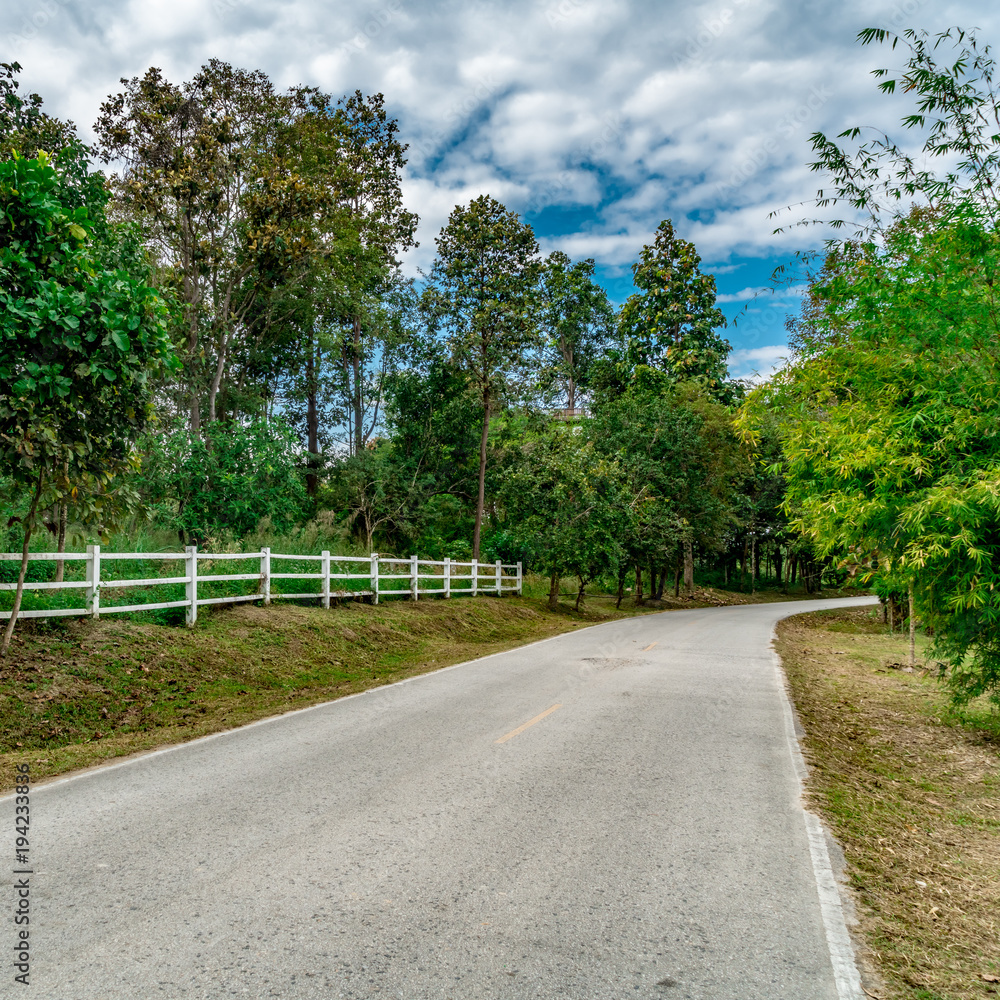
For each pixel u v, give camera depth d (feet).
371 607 55.93
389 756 21.91
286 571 58.54
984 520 23.11
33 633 31.37
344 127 100.22
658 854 14.79
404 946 10.96
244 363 102.12
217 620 40.60
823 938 11.62
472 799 17.92
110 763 21.27
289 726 26.02
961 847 17.12
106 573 41.47
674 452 116.16
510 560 99.30
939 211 24.76
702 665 42.73
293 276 81.51
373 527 95.81
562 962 10.64
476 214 103.30
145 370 30.09
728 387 143.54
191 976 10.02
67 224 28.19
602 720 27.12
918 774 24.04
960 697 29.68
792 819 17.19
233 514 66.13
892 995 10.18
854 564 31.24
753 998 9.89
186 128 76.59
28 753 22.61
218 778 19.62
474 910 12.17
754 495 161.17
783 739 25.04
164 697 30.30
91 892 12.59
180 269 77.25
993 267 22.98
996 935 12.48
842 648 62.23
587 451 92.43
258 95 82.07
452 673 38.63
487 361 102.01
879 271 25.05
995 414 22.72
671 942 11.32
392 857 14.32
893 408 25.57
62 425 28.60
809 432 27.45
